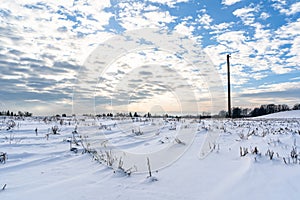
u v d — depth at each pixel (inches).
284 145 242.2
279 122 702.5
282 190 123.0
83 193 126.4
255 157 183.3
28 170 171.9
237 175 149.0
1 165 181.0
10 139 277.3
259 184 132.2
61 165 186.9
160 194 126.3
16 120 538.0
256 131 383.2
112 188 135.2
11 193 125.6
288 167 161.2
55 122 519.5
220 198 118.3
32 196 121.4
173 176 156.8
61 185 138.8
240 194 121.0
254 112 2182.6
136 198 121.0
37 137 308.3
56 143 273.9
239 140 285.1
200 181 144.8
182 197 121.9
